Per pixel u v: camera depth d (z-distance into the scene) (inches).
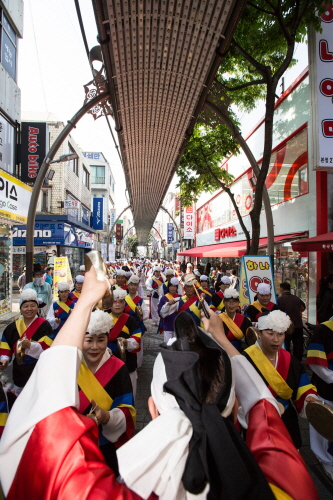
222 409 39.2
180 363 39.6
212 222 957.8
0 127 423.5
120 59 217.5
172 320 272.4
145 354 316.5
